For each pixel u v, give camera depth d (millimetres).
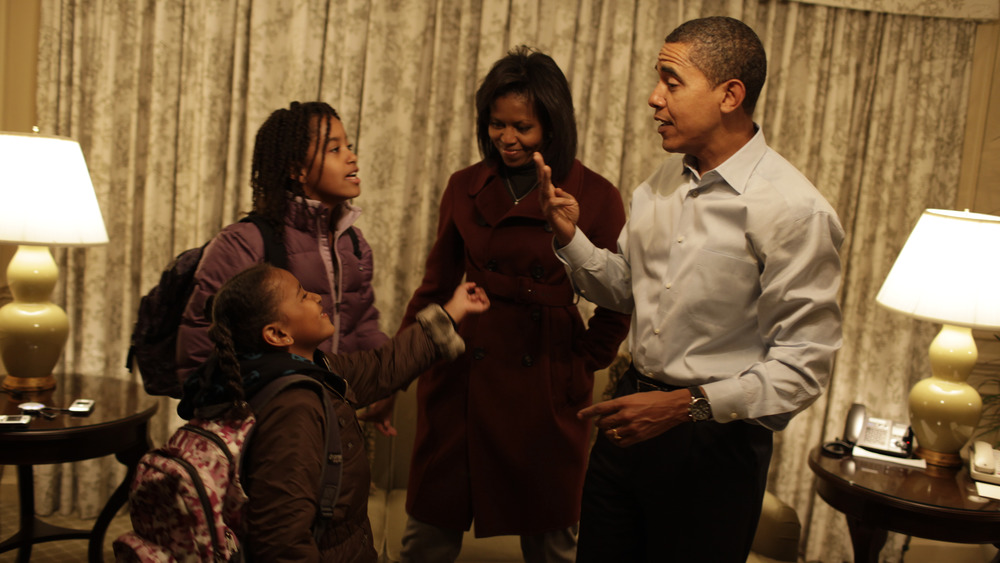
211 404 1290
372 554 1447
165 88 2826
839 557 3156
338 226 1867
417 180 2922
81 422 2096
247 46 2822
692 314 1515
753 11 2936
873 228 3076
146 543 1238
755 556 2297
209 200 2832
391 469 2588
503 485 1987
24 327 2252
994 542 1954
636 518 1676
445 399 2029
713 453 1529
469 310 1717
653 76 2924
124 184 2887
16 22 2787
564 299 1989
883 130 3029
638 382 1646
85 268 2844
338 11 2805
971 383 3062
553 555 2039
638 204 1720
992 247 2086
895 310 2215
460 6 2850
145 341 1758
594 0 2885
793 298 1415
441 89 2887
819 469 2168
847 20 2973
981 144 3047
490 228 1990
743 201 1476
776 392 1397
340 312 1867
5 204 2133
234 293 1349
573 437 2006
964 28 3006
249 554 1242
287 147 1733
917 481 2098
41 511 2947
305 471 1242
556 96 1862
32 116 2852
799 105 3020
